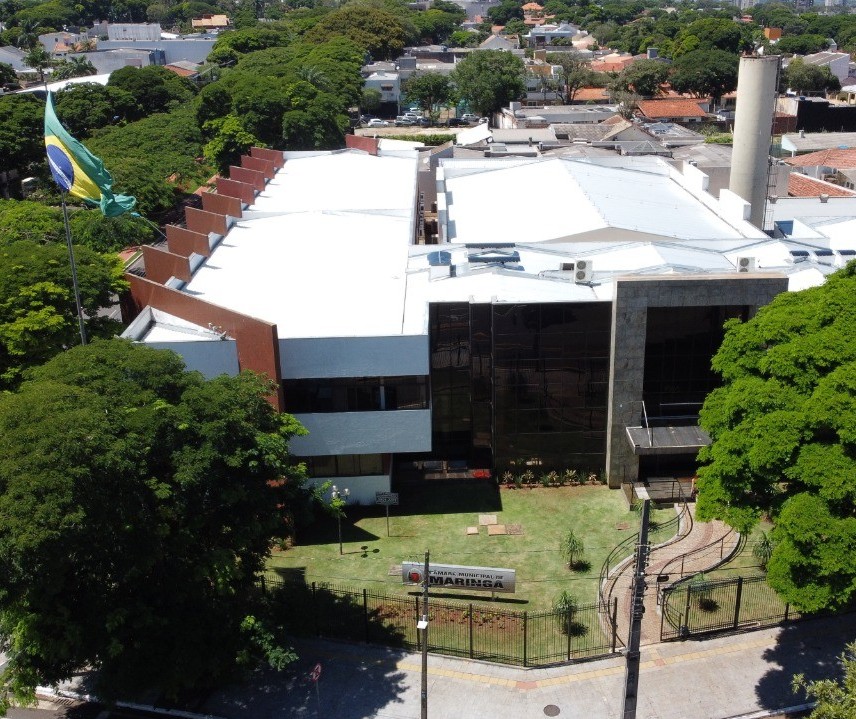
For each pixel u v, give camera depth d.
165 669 32.56
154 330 48.59
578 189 72.44
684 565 43.12
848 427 31.38
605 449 50.44
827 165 103.50
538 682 36.50
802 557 31.16
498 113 160.50
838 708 26.34
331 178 88.38
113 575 31.77
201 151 121.81
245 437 35.88
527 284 51.75
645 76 168.62
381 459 48.78
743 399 34.38
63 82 168.50
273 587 41.78
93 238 82.25
